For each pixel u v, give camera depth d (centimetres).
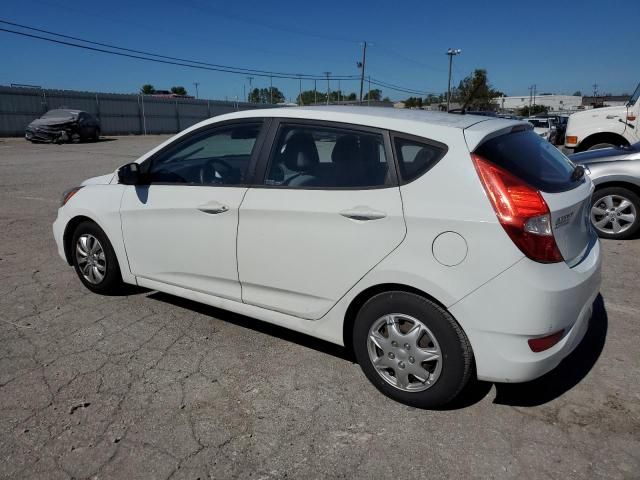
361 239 283
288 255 313
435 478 238
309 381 317
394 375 293
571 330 270
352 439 264
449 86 5938
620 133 1021
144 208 385
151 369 329
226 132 353
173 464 245
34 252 583
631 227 623
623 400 297
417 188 271
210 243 350
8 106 2975
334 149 303
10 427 270
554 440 263
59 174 1288
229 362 338
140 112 3900
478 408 290
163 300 440
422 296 273
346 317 306
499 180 254
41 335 373
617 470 242
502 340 255
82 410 285
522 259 249
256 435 267
